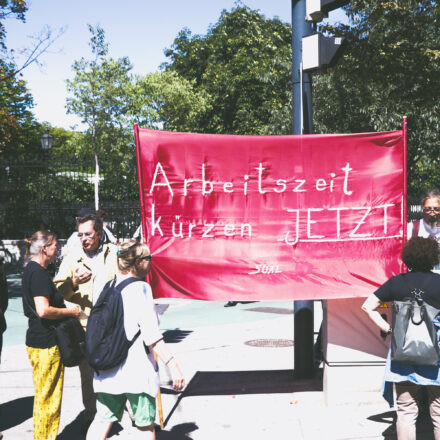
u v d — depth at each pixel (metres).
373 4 15.18
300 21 6.05
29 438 4.65
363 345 5.18
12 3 15.88
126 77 27.03
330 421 4.82
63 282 4.75
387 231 5.21
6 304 5.09
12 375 6.75
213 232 5.29
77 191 21.41
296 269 5.24
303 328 6.11
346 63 16.16
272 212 5.27
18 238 21.03
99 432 3.55
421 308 3.61
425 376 3.59
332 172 5.23
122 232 20.11
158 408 4.80
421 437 4.36
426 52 15.16
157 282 5.29
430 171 28.39
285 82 29.45
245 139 5.25
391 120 19.78
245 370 6.73
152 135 5.24
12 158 20.80
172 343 8.52
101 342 3.44
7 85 18.77
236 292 5.27
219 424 4.86
